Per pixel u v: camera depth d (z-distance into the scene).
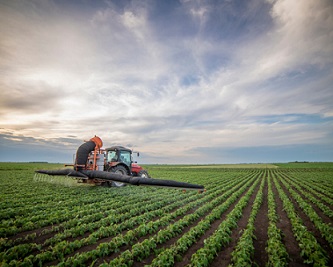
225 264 5.78
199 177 33.62
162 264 5.34
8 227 7.72
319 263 5.51
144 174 19.38
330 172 48.69
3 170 40.34
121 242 6.60
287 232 8.22
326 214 10.84
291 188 20.38
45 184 18.69
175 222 8.51
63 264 5.26
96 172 12.00
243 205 12.09
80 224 8.35
